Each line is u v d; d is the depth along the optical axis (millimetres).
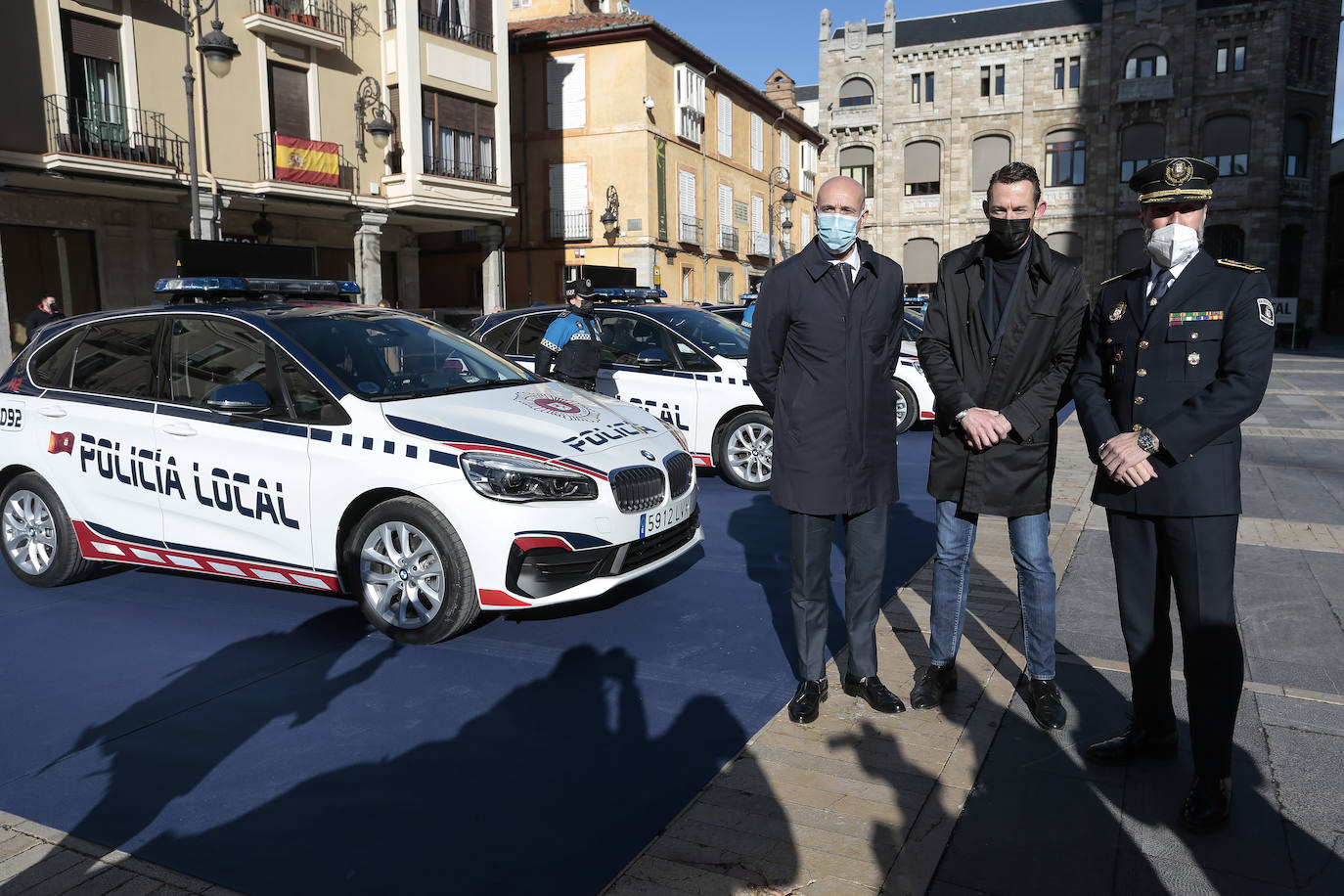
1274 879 2322
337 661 3928
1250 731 3125
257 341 4539
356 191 20750
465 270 28906
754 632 4250
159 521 4672
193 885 2367
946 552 3354
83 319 5156
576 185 27500
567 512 3984
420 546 4090
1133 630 2881
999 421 3088
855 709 3393
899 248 44000
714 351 7805
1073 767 2936
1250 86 38000
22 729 3307
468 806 2748
